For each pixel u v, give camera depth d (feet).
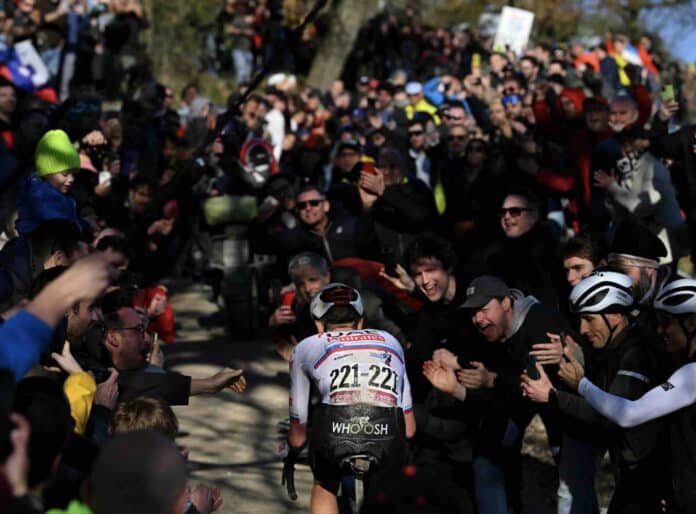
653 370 30.42
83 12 108.68
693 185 58.08
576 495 34.50
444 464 36.40
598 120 59.67
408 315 40.86
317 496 33.12
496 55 119.03
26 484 17.08
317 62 144.46
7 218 54.13
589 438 32.99
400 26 156.35
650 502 29.94
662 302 29.58
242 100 45.24
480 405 35.14
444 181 63.87
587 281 32.07
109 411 28.99
